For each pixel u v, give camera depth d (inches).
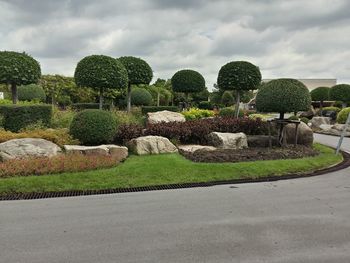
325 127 709.3
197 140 412.5
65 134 347.9
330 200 208.7
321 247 139.6
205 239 147.5
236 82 500.7
